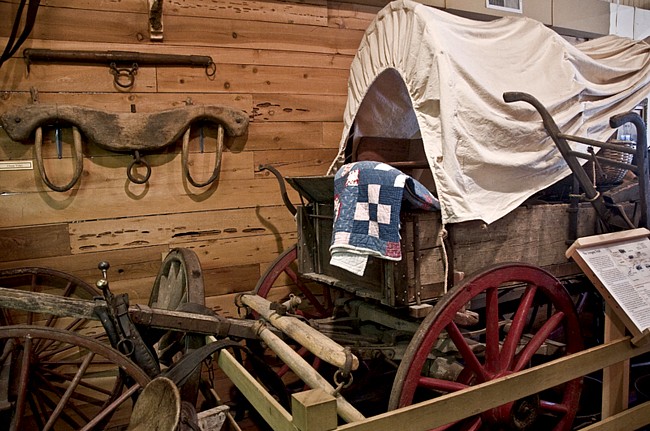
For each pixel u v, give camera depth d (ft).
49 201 8.77
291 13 10.44
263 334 7.18
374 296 7.10
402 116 10.69
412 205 6.78
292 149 10.60
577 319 7.68
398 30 8.57
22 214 8.62
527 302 7.18
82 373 6.37
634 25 14.92
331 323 8.38
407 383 5.95
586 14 13.98
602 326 9.60
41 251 8.75
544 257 8.08
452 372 7.02
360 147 9.91
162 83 9.39
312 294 10.41
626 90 9.53
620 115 7.38
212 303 10.00
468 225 7.27
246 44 10.05
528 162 7.77
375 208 6.58
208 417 6.38
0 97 8.38
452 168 7.11
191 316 7.02
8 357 7.03
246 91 10.10
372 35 9.57
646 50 10.37
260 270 10.40
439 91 7.33
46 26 8.63
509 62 8.33
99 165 9.05
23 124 8.30
